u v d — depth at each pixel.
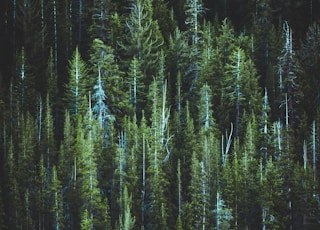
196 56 99.25
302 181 81.44
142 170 83.94
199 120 90.00
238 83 92.44
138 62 96.88
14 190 80.94
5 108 93.25
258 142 86.56
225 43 103.31
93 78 91.31
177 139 89.25
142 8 103.06
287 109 88.69
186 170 85.00
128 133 86.06
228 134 92.88
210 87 95.50
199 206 78.44
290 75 90.75
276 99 93.12
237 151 85.19
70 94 91.50
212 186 80.12
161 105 92.19
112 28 103.31
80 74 91.75
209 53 99.19
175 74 100.94
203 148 83.44
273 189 80.38
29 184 83.44
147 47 99.38
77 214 80.25
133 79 94.19
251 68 95.06
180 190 80.06
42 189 81.44
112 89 90.31
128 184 81.12
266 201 78.50
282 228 78.81
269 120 91.00
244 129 90.06
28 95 94.38
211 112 89.44
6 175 83.62
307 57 103.00
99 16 103.12
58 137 93.44
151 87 92.12
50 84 96.88
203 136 86.88
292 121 91.00
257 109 92.31
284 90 90.75
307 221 80.19
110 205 83.12
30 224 79.50
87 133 85.38
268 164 81.44
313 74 101.69
